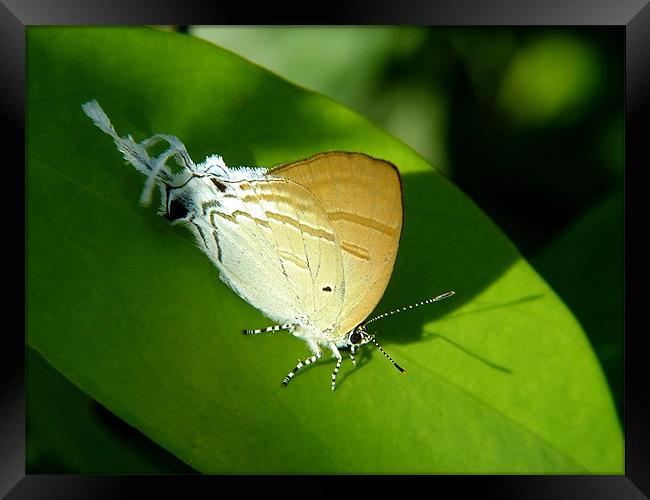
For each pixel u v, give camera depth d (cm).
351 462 17
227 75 18
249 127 18
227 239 18
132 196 18
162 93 18
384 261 18
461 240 18
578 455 18
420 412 18
